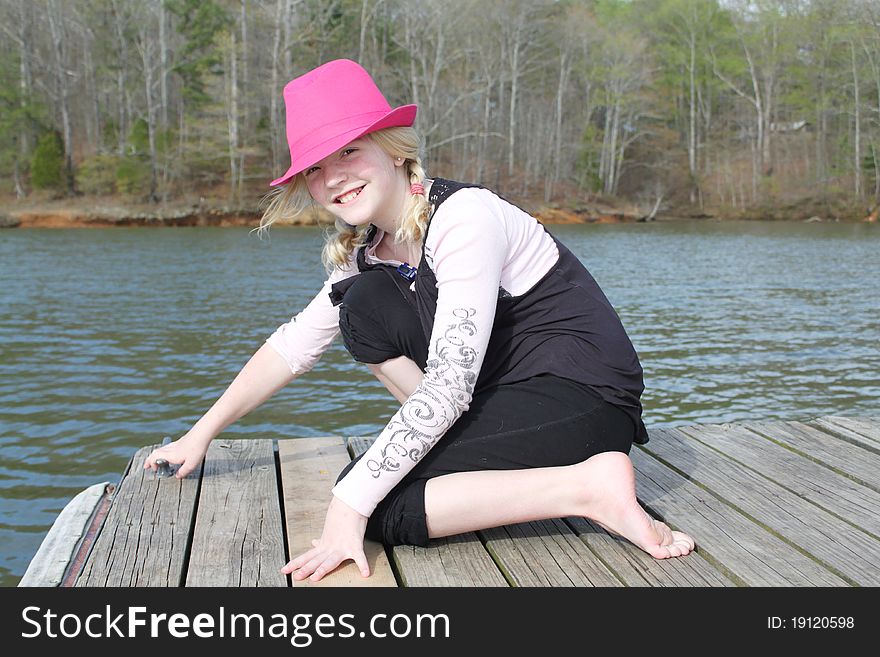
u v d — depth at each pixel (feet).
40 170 122.11
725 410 20.20
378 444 6.48
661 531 6.76
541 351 6.86
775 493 8.12
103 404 19.92
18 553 11.75
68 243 76.43
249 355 26.03
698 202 154.92
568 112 161.07
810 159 162.71
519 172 154.61
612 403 6.87
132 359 25.20
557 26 158.40
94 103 137.28
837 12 158.40
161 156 129.80
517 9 149.28
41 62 132.98
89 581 6.49
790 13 164.76
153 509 7.80
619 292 44.01
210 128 132.57
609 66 157.17
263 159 135.85
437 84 143.64
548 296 6.86
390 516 6.68
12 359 25.00
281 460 9.20
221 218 114.52
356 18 145.07
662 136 172.14
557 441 6.69
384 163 6.66
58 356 25.55
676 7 173.88
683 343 28.81
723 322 33.58
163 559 6.81
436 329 6.45
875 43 154.81
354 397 20.72
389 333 7.12
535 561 6.72
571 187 152.25
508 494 6.57
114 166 125.59
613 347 6.85
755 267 59.52
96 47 139.13
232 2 143.23
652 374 23.82
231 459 9.22
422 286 6.81
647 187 155.94
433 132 141.90
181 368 23.99
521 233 6.77
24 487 14.43
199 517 7.61
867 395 21.62
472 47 147.64
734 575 6.48
